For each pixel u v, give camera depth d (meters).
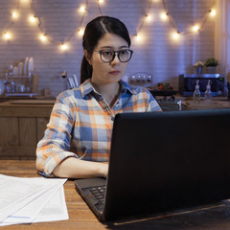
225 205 0.84
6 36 5.65
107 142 1.36
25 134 2.86
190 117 0.70
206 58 5.54
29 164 1.28
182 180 0.73
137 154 0.67
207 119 0.71
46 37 5.62
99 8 5.55
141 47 5.58
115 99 1.44
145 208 0.71
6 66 5.70
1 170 1.18
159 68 5.60
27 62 5.46
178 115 0.69
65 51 5.63
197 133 0.71
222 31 5.22
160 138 0.68
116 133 0.64
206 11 5.46
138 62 5.61
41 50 5.65
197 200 0.76
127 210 0.70
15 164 1.27
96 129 1.35
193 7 5.47
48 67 5.66
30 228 0.71
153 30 5.55
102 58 1.24
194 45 5.54
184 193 0.74
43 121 2.84
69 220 0.75
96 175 1.03
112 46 1.23
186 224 0.73
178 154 0.71
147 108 1.49
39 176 1.10
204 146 0.73
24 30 5.63
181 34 5.53
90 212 0.80
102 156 1.36
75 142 1.36
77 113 1.36
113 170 0.66
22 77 5.45
